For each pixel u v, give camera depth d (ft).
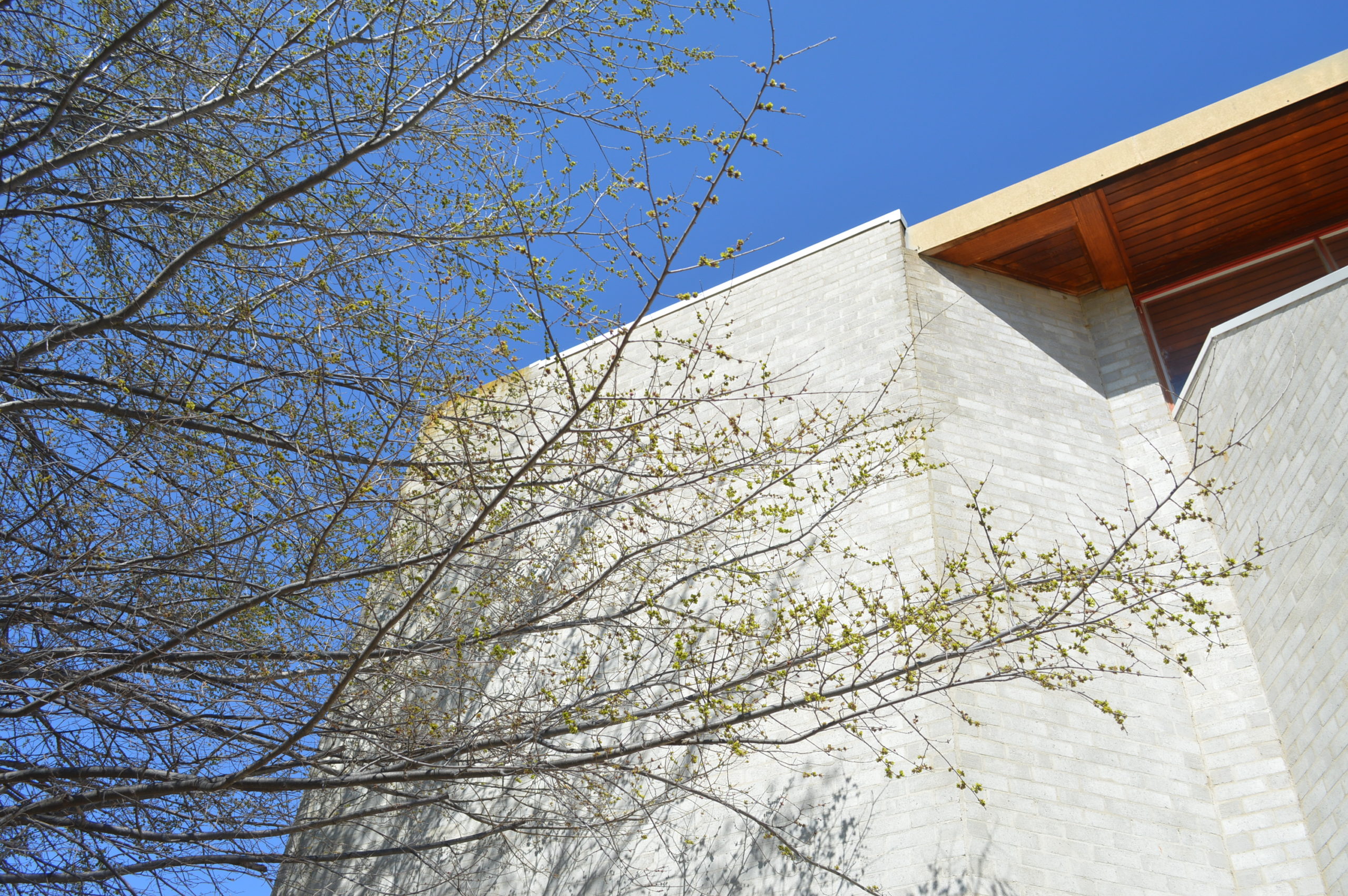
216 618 19.72
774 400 36.45
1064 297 39.63
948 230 37.88
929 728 25.93
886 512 31.12
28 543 21.48
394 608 24.72
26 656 20.11
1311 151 33.86
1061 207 35.96
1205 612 24.16
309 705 22.44
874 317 36.70
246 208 24.52
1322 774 24.43
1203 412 32.65
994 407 34.22
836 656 28.48
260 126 23.73
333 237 24.07
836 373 35.83
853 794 25.96
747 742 22.20
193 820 21.16
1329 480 25.93
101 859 20.61
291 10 22.95
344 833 34.60
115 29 22.74
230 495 22.45
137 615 21.59
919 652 27.43
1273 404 28.94
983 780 24.85
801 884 25.12
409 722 23.17
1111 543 31.48
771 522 28.09
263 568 23.29
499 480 24.66
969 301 37.40
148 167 24.39
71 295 23.85
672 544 27.86
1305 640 25.86
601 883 28.37
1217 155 34.01
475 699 24.73
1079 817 24.97
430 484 24.00
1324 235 36.45
